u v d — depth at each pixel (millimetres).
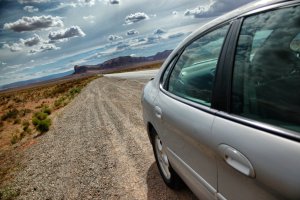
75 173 4094
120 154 4516
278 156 968
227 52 1502
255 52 1346
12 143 8227
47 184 3912
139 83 17375
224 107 1432
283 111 1097
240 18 1497
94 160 4492
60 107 16188
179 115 1938
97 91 19797
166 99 2395
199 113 1670
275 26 1266
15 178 4523
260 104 1219
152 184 3178
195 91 1922
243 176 1142
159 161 3100
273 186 954
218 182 1438
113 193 3201
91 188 3461
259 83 1274
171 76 2572
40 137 7762
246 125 1217
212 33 1836
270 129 1086
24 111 17531
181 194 2781
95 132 6539
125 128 6301
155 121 2637
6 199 3723
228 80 1442
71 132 7258
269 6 1316
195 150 1695
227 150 1256
